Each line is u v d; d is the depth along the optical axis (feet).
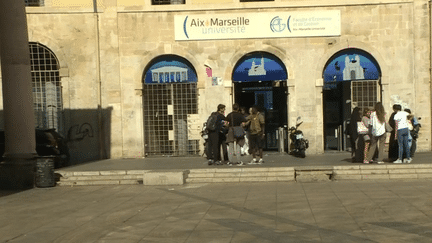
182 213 29.25
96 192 39.29
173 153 64.03
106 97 63.46
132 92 63.36
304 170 41.88
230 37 62.23
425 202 30.01
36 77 63.82
